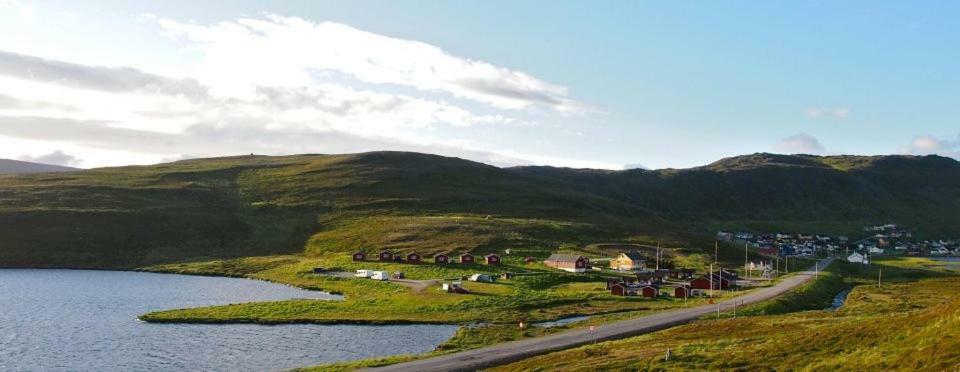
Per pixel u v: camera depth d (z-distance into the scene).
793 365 53.19
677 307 119.69
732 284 155.62
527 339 87.69
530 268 175.62
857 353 51.84
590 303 124.44
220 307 116.69
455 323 105.69
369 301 123.75
